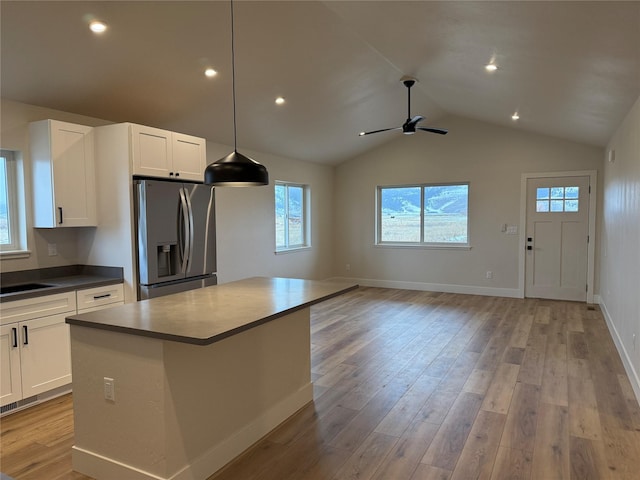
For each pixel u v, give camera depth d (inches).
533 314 232.2
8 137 139.5
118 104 160.7
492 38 126.0
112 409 88.4
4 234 143.4
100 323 86.1
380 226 325.1
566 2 91.1
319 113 224.2
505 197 277.7
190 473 88.0
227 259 237.8
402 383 140.4
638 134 137.6
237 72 162.4
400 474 91.8
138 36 127.7
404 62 177.3
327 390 135.4
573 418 115.7
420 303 262.7
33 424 115.0
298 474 92.6
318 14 139.5
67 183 144.2
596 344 180.1
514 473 91.4
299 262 298.2
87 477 91.9
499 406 123.3
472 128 284.8
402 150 309.0
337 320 222.5
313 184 311.1
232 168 104.5
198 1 120.3
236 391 100.3
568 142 259.1
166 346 82.4
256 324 87.7
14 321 120.5
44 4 107.0
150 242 149.0
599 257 254.5
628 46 103.9
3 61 121.7
